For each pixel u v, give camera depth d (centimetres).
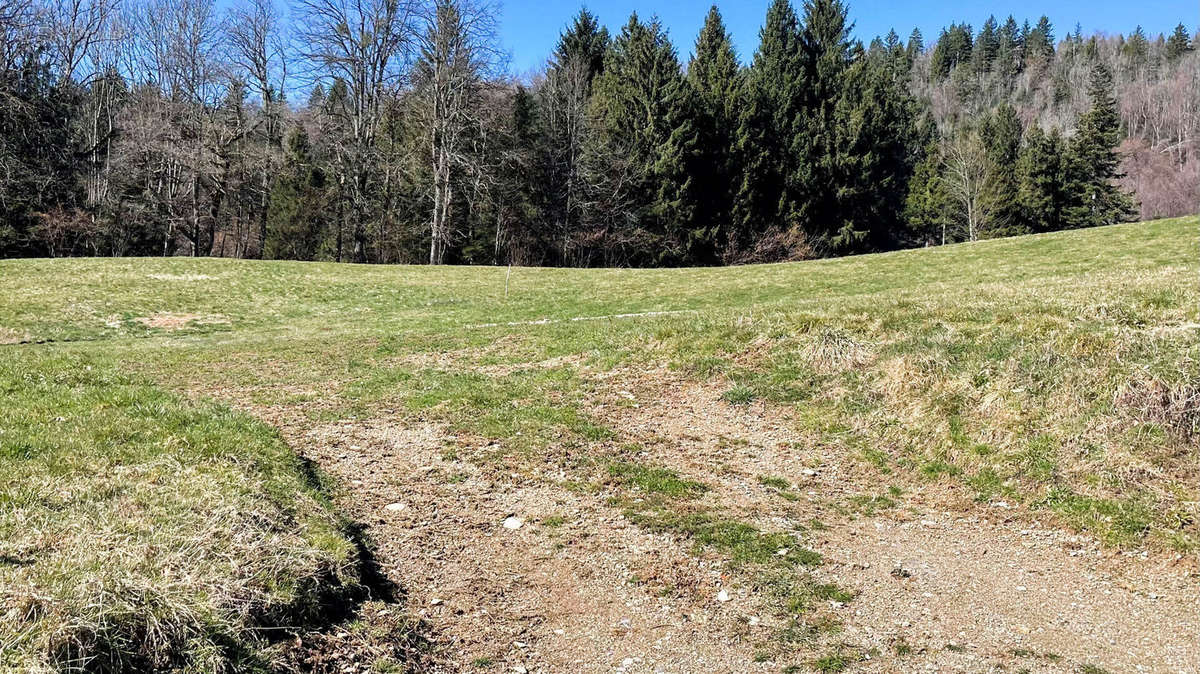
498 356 1336
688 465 801
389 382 1176
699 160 5378
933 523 666
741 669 445
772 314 1226
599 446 848
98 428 707
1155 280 1191
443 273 3272
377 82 4459
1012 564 588
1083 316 955
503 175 5081
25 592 381
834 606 519
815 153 5691
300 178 5981
